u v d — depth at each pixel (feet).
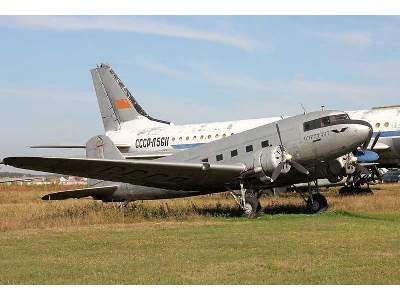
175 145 127.13
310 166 66.39
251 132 68.13
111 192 75.87
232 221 59.52
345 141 63.31
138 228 53.01
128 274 29.45
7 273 30.14
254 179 65.57
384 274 28.04
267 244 39.42
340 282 26.53
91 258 34.78
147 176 65.87
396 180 233.35
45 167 60.75
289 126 65.82
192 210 72.84
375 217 59.57
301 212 70.74
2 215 70.85
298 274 28.63
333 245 38.04
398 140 101.91
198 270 30.17
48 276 29.19
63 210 76.28
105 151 76.69
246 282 27.04
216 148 69.77
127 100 138.41
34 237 46.21
